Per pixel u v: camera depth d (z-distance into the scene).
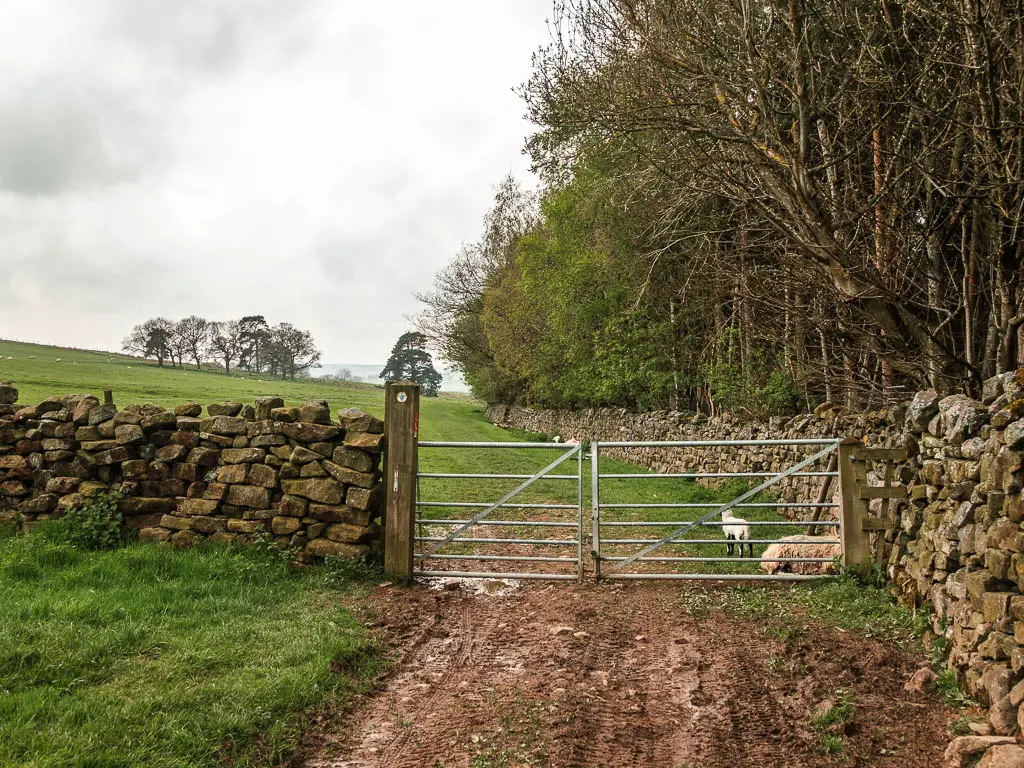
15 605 5.76
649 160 9.96
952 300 8.90
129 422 8.46
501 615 6.69
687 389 23.03
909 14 8.45
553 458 24.73
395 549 7.62
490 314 41.06
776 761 3.96
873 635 5.66
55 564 7.25
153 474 8.33
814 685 4.78
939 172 8.12
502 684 5.08
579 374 28.20
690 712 4.60
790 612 6.42
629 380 23.64
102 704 4.25
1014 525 4.33
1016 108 6.91
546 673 5.25
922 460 6.73
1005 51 6.93
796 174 7.66
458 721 4.50
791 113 8.63
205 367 113.19
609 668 5.36
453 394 111.88
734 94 8.36
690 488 16.27
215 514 8.12
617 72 9.79
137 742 3.89
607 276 23.50
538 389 37.81
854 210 8.48
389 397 7.68
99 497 8.30
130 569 7.16
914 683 4.68
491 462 22.39
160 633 5.45
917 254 8.80
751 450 14.79
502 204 44.38
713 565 8.70
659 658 5.54
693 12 8.55
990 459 4.94
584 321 25.39
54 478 8.55
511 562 8.89
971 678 4.39
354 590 7.18
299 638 5.53
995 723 3.87
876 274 7.61
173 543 8.01
